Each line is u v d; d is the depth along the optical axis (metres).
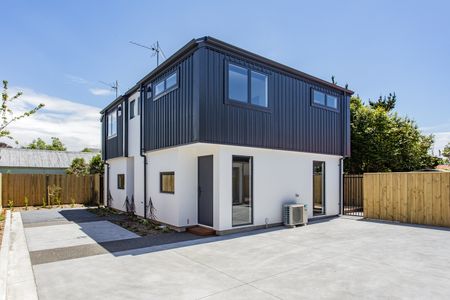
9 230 8.48
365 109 17.56
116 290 4.33
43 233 8.45
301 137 10.41
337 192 12.38
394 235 8.20
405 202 10.42
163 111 9.44
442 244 7.14
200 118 7.48
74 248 6.75
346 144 12.45
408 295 4.16
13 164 25.64
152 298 4.05
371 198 11.34
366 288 4.41
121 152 12.89
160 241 7.47
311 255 6.16
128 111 12.68
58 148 50.75
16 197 15.01
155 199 10.30
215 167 8.45
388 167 17.31
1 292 4.16
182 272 5.10
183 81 8.34
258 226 9.20
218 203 8.27
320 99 11.41
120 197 13.41
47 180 15.84
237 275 4.96
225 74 8.08
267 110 9.21
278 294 4.19
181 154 9.09
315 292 4.26
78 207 15.14
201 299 4.02
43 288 4.39
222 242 7.34
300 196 10.70
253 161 9.23
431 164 20.59
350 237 7.94
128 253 6.33
